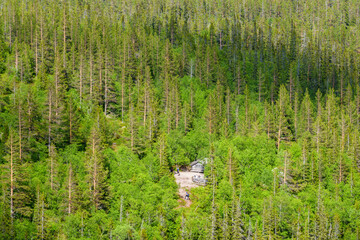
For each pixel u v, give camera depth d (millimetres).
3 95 103062
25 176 69000
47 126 87312
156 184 78688
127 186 75188
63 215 67188
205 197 76625
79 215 63688
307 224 71125
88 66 128375
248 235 66938
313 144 103875
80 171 79250
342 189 85062
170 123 110938
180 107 115062
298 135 118250
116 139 106000
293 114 128625
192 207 78000
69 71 132625
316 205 77625
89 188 73938
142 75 141750
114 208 71625
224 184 76500
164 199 73188
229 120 124750
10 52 141875
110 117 122062
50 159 76062
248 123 115062
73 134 91562
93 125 93562
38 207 63844
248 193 77500
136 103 128750
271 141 101875
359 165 95938
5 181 67500
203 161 97125
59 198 70000
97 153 77438
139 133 100750
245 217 72188
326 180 90062
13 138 68250
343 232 73188
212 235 65750
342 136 115688
